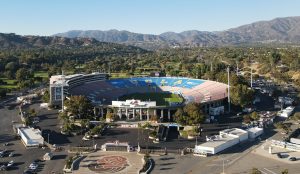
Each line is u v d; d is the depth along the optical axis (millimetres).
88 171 167125
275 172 162375
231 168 167500
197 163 174375
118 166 173000
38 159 183250
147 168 166500
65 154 190875
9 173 165125
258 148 195500
